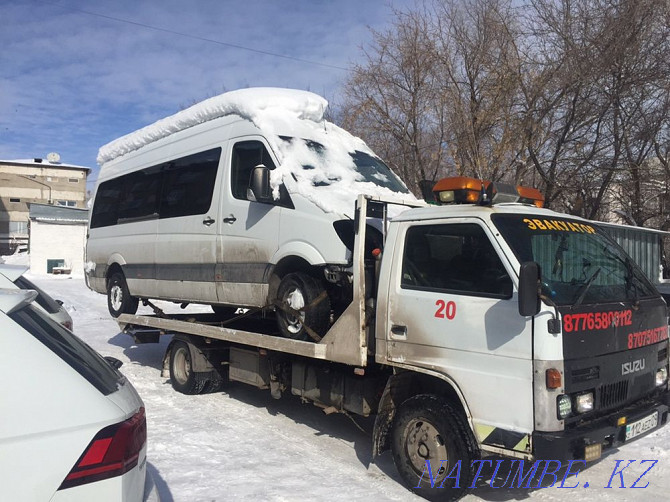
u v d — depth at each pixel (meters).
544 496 4.59
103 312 16.98
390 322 4.74
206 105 7.51
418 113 17.58
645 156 13.65
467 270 4.37
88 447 2.40
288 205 5.93
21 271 4.89
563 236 4.57
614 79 13.28
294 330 5.79
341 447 5.68
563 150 14.09
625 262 4.90
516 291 4.02
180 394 7.62
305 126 6.76
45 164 60.97
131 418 2.65
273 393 6.38
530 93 14.37
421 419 4.46
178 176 7.82
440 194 4.85
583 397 3.92
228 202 6.74
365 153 7.15
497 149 13.96
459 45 16.56
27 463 2.29
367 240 5.41
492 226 4.29
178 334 7.77
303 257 5.65
